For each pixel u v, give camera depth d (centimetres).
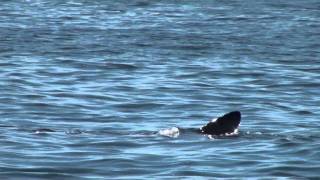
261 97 4884
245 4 10212
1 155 3188
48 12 9250
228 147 3388
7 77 5291
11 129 3734
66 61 5991
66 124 3956
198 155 3241
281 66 6016
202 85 5234
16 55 6191
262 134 3666
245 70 5794
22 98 4612
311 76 5641
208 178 2922
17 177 2895
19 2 10175
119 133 3666
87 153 3253
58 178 2898
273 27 8219
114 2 10356
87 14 9150
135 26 8162
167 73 5641
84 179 2892
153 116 4241
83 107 4419
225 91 5053
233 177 2944
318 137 3616
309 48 6912
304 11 9612
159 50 6638
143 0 10481
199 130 3669
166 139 3522
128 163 3105
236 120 3666
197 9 9681
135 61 6075
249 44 7050
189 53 6525
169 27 8100
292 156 3234
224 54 6506
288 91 5134
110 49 6619
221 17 8944
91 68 5753
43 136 3556
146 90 5009
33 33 7438
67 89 4969
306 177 2953
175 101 4669
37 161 3116
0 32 7419
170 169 3038
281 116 4275
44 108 4350
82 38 7225
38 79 5284
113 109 4397
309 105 4650
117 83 5234
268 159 3189
